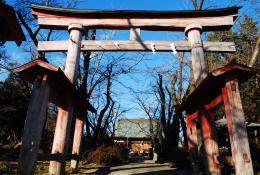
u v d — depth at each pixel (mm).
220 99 5762
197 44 8188
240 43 19047
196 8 13320
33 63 5559
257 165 11844
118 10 8531
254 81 18594
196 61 7961
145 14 8641
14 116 17562
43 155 5832
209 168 6328
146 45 8336
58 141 6859
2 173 6801
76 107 8289
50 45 8375
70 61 7922
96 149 13281
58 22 8578
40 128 5383
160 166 12703
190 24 8547
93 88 15922
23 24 12047
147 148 39875
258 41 10422
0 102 17344
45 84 5602
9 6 3914
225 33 18234
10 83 17875
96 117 17875
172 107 18609
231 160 5566
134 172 9609
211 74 5336
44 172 7586
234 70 5301
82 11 8523
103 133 17828
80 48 8312
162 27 8617
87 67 14797
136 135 40312
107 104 16672
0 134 18094
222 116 19406
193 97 6949
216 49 8406
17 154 9203
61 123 7004
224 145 17375
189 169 11109
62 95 6938
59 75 5762
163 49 8320
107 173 8969
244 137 4895
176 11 8547
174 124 17328
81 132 8820
